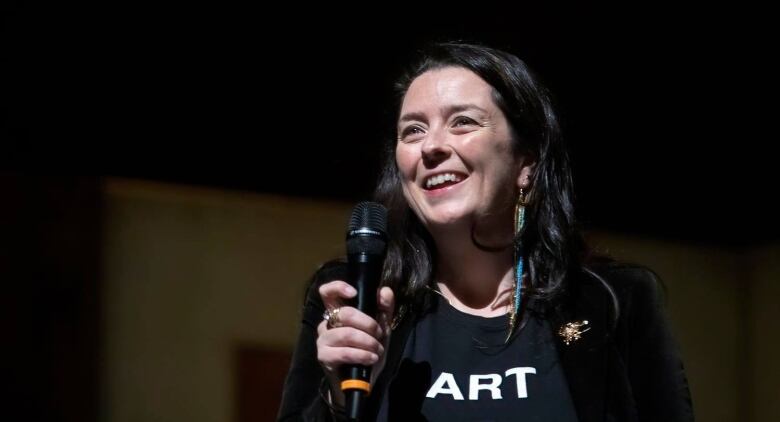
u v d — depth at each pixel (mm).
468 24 9891
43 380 9992
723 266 12703
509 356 4684
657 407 4602
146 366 10422
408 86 5238
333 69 10016
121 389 10297
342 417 4418
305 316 5043
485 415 4488
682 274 12438
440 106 4922
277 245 11039
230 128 10016
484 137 4879
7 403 9820
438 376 4645
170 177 10000
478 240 4941
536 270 4918
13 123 9148
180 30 9453
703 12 10164
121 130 9594
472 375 4637
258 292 10914
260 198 11000
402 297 4941
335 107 10156
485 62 4988
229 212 10914
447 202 4820
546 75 10281
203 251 10781
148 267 10562
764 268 12539
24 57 9016
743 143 11305
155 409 10391
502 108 4965
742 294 12836
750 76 10727
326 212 11188
